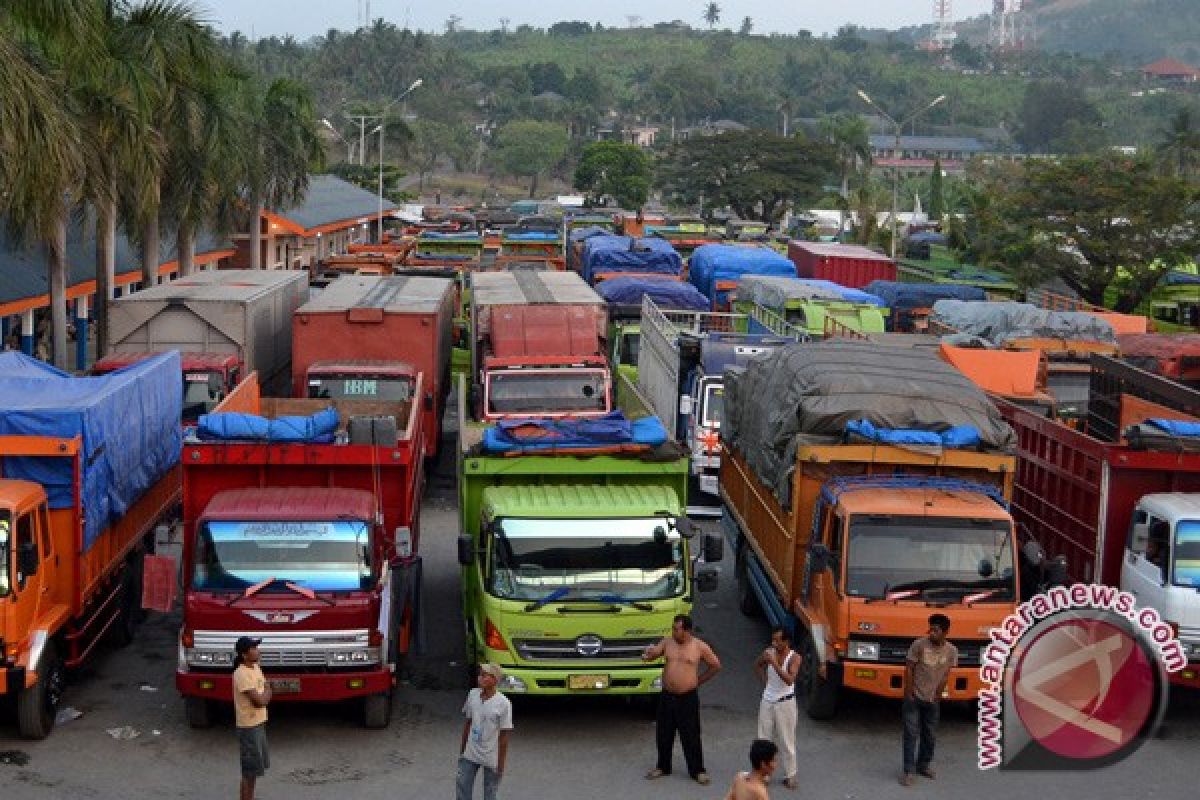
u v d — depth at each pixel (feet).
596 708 53.42
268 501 50.03
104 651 58.18
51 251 101.24
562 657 48.93
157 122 110.11
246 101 142.51
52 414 49.24
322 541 48.70
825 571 51.24
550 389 83.71
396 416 70.23
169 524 64.90
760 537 61.82
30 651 46.55
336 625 47.52
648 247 141.90
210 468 53.01
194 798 44.04
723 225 308.40
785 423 55.98
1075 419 78.89
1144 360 91.71
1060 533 58.85
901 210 490.08
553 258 182.19
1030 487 63.10
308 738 49.44
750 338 91.35
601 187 455.63
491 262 180.65
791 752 45.78
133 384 57.52
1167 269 169.89
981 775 47.47
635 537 50.19
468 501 54.29
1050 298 153.99
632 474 54.44
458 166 611.88
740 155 398.62
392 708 52.42
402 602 51.75
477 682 50.44
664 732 46.11
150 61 103.19
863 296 119.14
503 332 88.84
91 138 94.48
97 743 48.29
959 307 111.14
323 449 52.95
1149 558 52.01
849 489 51.90
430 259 174.81
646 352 103.35
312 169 173.47
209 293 92.73
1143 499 53.16
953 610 48.80
